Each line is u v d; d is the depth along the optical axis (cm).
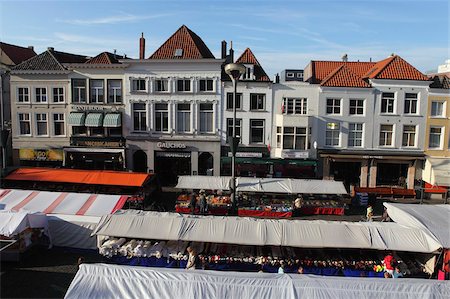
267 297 976
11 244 1658
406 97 3155
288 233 1588
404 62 3219
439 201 2948
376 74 3133
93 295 966
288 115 3083
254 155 3145
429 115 3147
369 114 3147
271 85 3128
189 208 2492
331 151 3139
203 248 1706
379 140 3180
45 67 3238
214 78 3119
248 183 2573
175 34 3359
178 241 1756
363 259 1661
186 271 1070
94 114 3191
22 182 2773
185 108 3197
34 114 3300
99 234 1616
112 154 3256
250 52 3331
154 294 978
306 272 1606
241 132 3181
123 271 1047
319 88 3117
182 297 973
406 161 3188
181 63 3119
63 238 1812
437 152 3166
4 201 1969
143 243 1711
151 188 2789
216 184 2583
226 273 1067
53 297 1364
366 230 1600
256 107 3175
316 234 1581
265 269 1614
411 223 1681
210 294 982
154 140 3198
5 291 1400
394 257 1638
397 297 979
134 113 3228
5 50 3997
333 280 1032
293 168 3198
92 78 3212
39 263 1677
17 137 3328
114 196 2030
